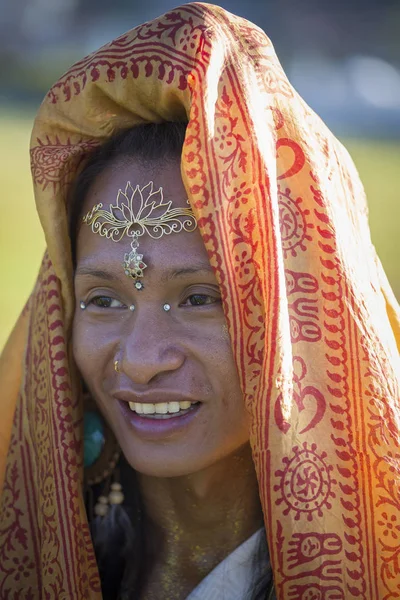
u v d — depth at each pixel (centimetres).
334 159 319
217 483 346
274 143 305
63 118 330
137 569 365
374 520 301
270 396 293
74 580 329
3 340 850
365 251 322
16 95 2648
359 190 329
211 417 323
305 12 3306
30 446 360
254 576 344
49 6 3300
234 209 300
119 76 312
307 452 298
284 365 294
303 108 314
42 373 346
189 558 360
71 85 323
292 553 295
